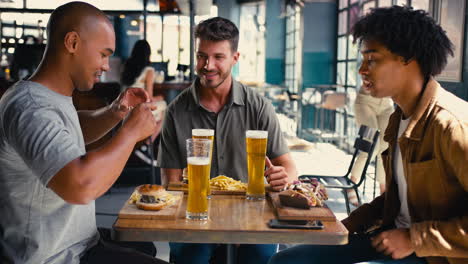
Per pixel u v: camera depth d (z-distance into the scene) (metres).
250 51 10.77
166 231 1.32
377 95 1.60
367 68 1.58
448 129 1.42
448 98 1.52
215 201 1.63
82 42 1.45
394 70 1.54
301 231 1.33
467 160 1.37
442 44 1.53
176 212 1.45
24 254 1.42
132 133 1.39
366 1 6.21
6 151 1.38
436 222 1.42
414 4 4.29
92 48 1.47
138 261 1.55
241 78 10.26
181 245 2.03
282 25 9.74
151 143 4.48
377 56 1.55
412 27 1.50
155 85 5.39
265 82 9.85
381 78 1.56
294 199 1.50
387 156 1.78
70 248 1.50
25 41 7.20
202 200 1.42
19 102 1.36
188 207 1.43
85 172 1.28
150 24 10.28
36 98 1.38
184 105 2.16
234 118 2.14
